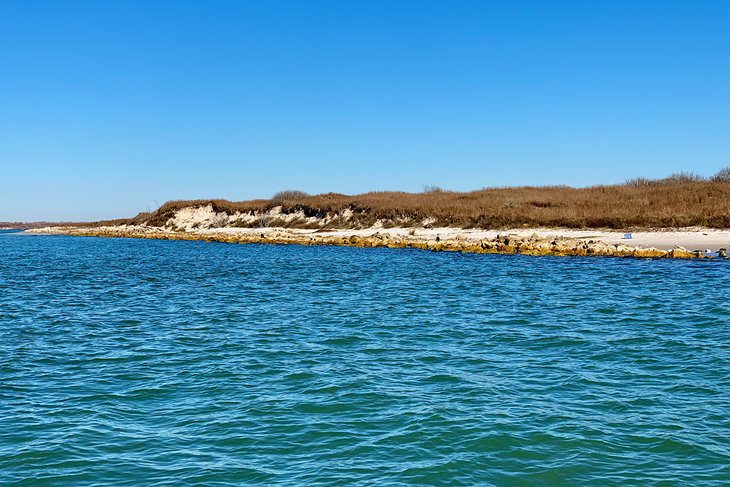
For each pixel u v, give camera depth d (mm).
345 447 11102
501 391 14172
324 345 19219
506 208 76062
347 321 23375
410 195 97625
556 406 13094
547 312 24578
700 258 43281
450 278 37000
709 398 13586
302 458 10703
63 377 15930
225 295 31797
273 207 105062
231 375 15805
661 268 38750
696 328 20859
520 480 9867
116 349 19109
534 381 14992
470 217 75188
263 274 42281
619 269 39000
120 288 35656
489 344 19078
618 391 14141
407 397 13781
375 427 12000
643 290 29906
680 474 10039
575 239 53594
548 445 11094
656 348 18156
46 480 9992
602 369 16047
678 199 69125
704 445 11086
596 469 10203
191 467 10398
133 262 55438
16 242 100875
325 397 13844
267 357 17703
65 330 22391
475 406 13125
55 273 45438
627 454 10742
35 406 13539
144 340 20406
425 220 79188
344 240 72188
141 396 14188
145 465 10484
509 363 16734
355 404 13328
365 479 9906
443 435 11547
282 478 9984
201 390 14562
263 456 10797
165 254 65875
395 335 20625
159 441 11492
